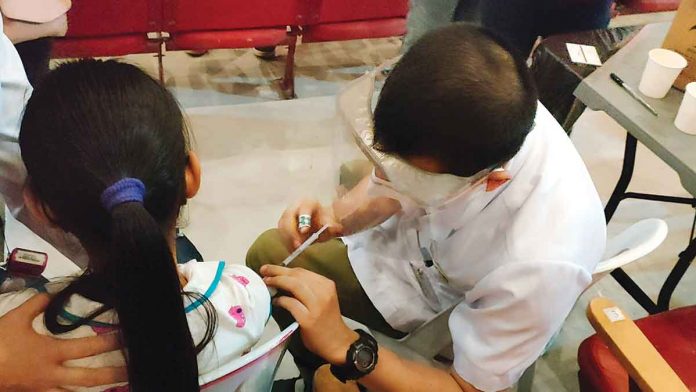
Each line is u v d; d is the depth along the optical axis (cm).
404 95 86
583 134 265
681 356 134
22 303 82
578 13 200
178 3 215
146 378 70
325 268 142
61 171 70
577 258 101
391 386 109
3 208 163
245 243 204
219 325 86
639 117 151
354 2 236
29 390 77
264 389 103
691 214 237
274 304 103
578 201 104
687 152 143
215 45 232
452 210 108
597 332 111
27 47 175
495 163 92
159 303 66
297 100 263
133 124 71
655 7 293
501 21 206
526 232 102
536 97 91
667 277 196
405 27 246
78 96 71
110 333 78
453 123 85
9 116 107
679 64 155
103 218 71
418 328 129
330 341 101
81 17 207
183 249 132
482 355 106
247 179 224
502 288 102
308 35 244
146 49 225
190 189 86
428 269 127
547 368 182
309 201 139
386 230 134
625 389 126
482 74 85
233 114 250
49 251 167
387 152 93
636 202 238
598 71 166
